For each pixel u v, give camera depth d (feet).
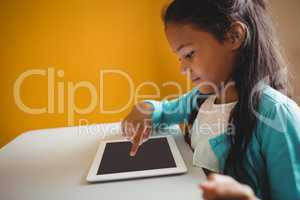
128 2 3.32
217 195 0.78
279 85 1.69
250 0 1.55
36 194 1.33
